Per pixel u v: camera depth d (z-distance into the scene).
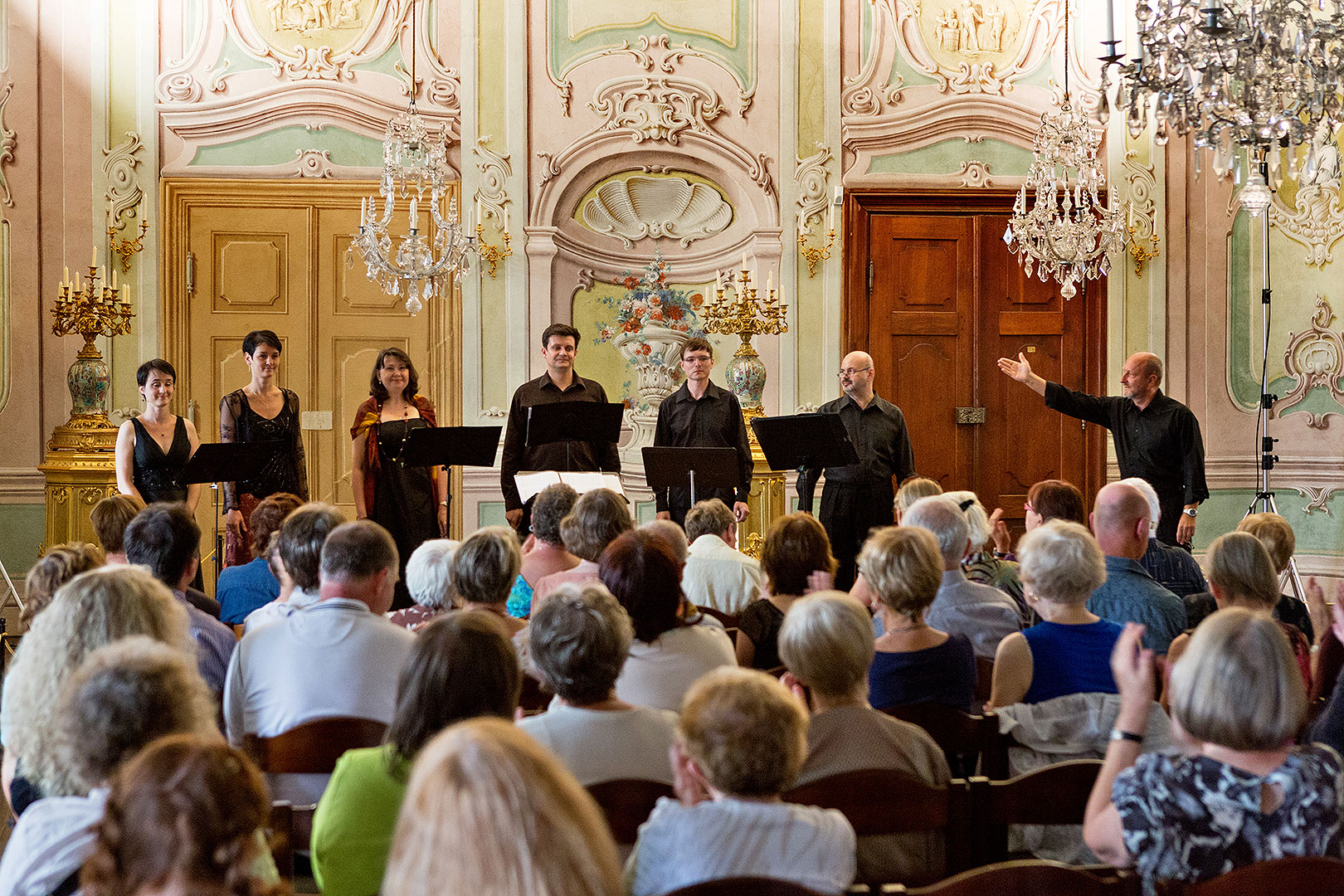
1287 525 3.59
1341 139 7.41
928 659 2.67
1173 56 4.68
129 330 7.12
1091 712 2.53
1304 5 4.59
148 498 5.74
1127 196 7.75
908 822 2.02
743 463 6.16
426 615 3.38
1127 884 1.65
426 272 6.71
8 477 7.01
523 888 1.00
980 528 3.85
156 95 7.33
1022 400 7.82
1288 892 1.64
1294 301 7.73
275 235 7.46
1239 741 1.71
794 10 7.66
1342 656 2.89
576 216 7.71
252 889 1.26
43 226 7.13
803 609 2.21
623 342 7.48
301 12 7.43
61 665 2.01
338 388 7.52
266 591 4.04
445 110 7.49
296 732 2.35
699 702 1.72
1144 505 3.36
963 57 7.77
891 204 7.73
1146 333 7.79
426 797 1.03
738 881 1.55
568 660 2.11
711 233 7.81
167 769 1.22
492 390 7.53
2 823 4.04
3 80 7.02
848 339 7.70
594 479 5.44
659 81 7.61
